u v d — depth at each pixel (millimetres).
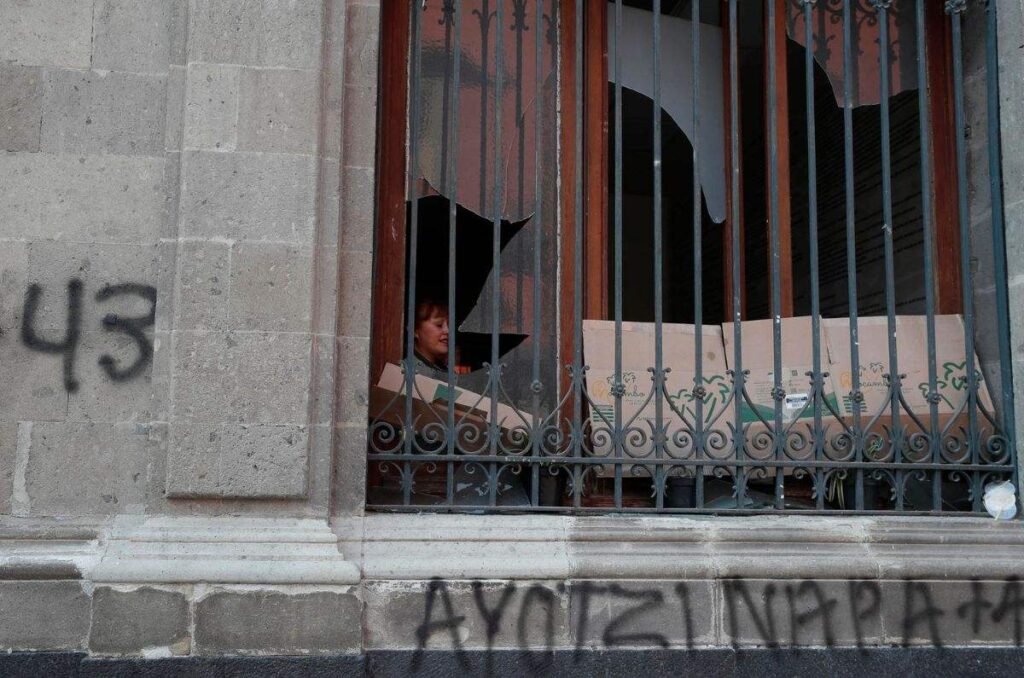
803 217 6250
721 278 5695
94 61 3529
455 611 3400
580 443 3715
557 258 4246
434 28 4207
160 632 3238
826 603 3561
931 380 3902
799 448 4004
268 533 3336
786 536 3613
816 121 6027
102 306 3438
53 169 3469
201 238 3395
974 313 4277
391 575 3375
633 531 3564
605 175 4312
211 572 3246
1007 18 4023
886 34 4062
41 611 3252
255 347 3387
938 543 3689
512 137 4223
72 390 3402
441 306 4301
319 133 3516
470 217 4312
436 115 4176
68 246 3447
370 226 3617
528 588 3447
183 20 3535
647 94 4516
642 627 3473
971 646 3598
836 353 4105
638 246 8555
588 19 4375
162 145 3527
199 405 3350
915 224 4887
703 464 3725
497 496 3924
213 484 3334
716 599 3516
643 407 3734
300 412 3391
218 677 3225
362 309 3586
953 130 4449
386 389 3768
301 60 3512
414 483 3943
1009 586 3660
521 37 4273
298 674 3254
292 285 3422
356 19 3701
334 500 3490
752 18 4906
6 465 3359
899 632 3574
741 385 3799
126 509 3383
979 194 4309
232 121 3455
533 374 3740
